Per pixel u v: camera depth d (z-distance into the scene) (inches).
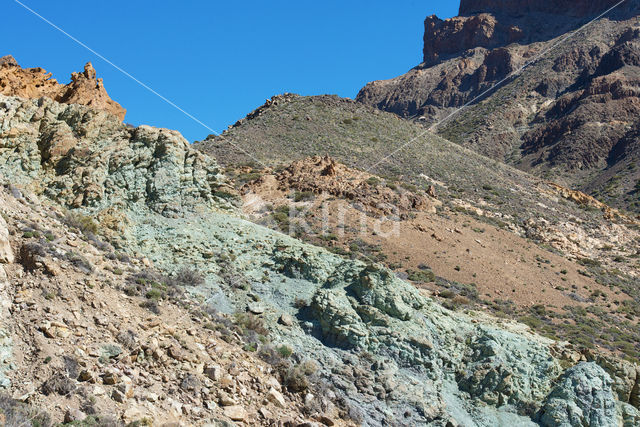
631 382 1059.9
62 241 930.7
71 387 647.1
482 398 1003.9
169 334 832.9
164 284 992.9
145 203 1227.9
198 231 1209.4
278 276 1143.6
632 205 4726.9
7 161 1120.2
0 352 661.9
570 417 978.1
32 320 725.3
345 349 997.2
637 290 2193.7
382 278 1106.7
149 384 721.6
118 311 825.5
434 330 1080.2
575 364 1096.2
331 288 1106.1
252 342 927.0
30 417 592.1
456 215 2365.9
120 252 1043.9
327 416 834.2
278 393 821.9
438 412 928.3
